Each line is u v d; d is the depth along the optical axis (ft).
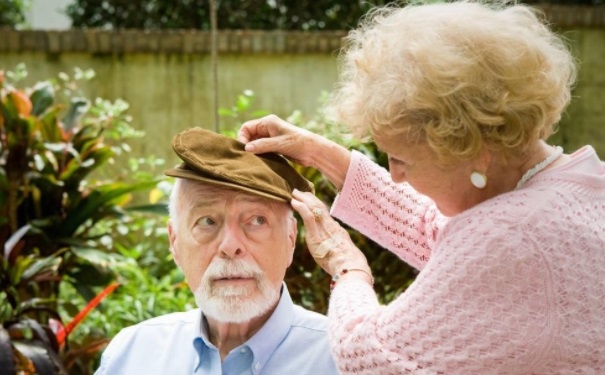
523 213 4.03
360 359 4.39
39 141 10.73
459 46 4.00
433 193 4.41
